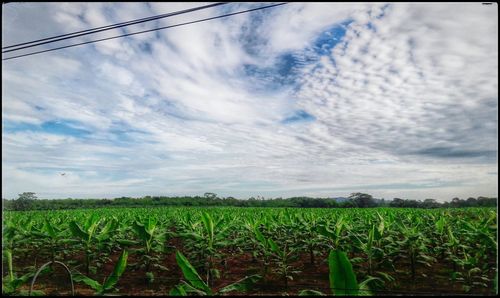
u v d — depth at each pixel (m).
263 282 7.49
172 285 7.45
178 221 13.23
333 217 12.88
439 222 9.12
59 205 41.25
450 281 7.27
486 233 7.61
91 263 9.09
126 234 10.87
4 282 5.76
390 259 7.78
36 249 10.44
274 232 10.52
